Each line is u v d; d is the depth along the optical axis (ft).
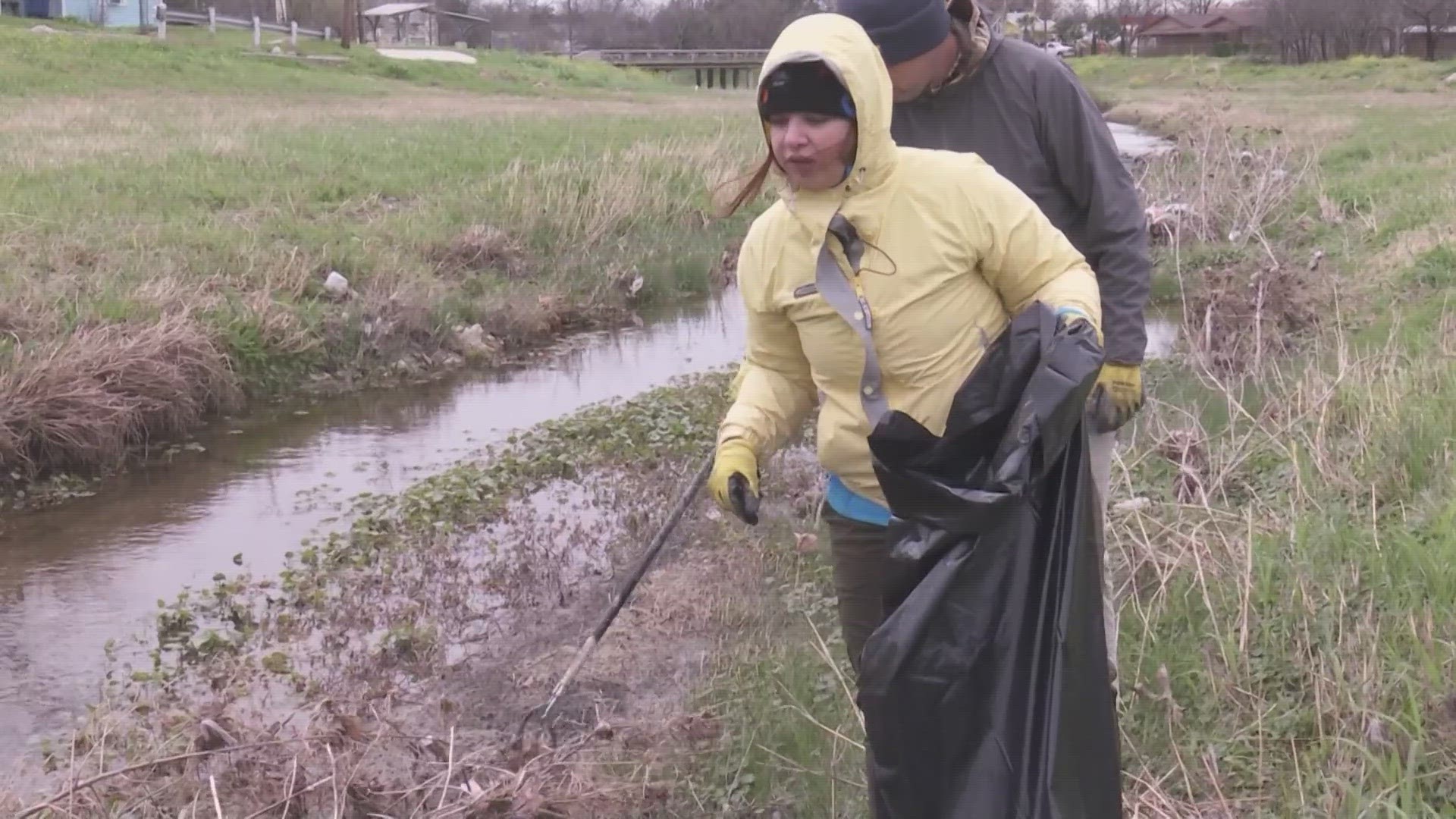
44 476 26.40
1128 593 15.53
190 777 14.48
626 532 22.21
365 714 16.12
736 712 14.90
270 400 32.55
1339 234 42.29
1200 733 12.75
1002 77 11.66
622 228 50.49
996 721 8.46
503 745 15.21
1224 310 31.65
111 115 70.74
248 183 48.29
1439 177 49.47
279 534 23.47
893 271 9.29
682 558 20.83
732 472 10.40
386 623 19.19
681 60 207.62
